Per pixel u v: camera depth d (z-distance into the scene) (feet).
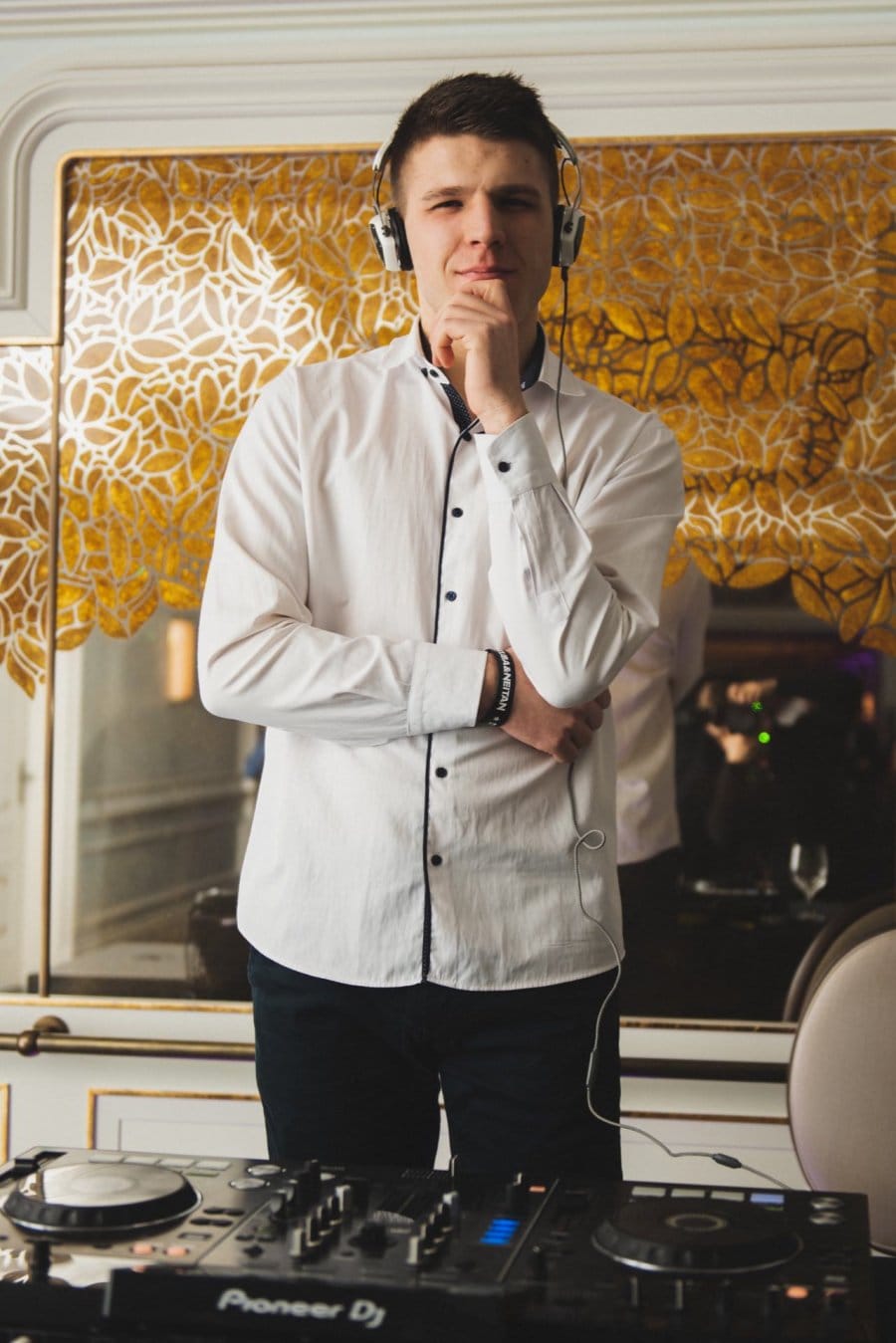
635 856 9.11
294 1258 3.47
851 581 9.09
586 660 5.29
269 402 5.98
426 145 5.58
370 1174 4.21
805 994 8.95
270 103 9.37
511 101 5.56
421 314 5.99
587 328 9.24
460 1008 5.40
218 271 9.48
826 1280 3.43
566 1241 3.65
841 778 9.05
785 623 9.09
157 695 9.52
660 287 9.20
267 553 5.75
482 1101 5.49
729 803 9.07
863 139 9.11
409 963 5.38
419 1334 3.19
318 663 5.42
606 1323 3.22
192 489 9.52
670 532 5.96
